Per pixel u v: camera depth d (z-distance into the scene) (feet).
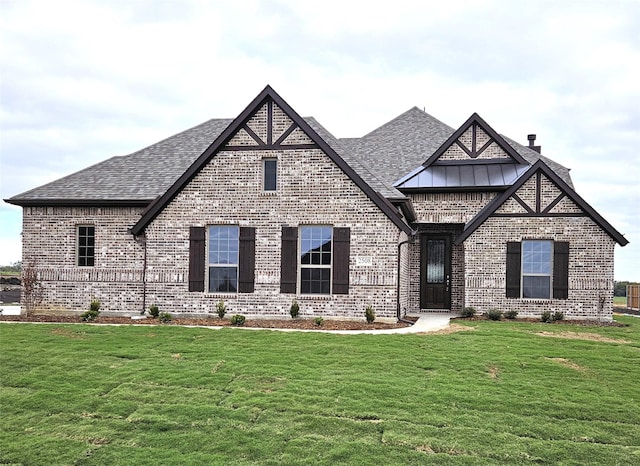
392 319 46.62
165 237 50.49
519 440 18.89
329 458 17.25
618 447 18.56
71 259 53.67
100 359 30.60
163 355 31.60
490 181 59.77
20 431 20.11
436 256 62.34
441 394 23.88
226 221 49.70
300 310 48.29
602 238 51.70
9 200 53.88
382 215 47.01
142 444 18.67
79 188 55.26
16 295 84.89
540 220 53.06
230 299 49.42
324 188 48.19
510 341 37.35
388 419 20.77
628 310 76.38
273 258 48.93
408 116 77.92
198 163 49.70
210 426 20.16
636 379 27.43
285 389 24.47
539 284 53.78
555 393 24.54
